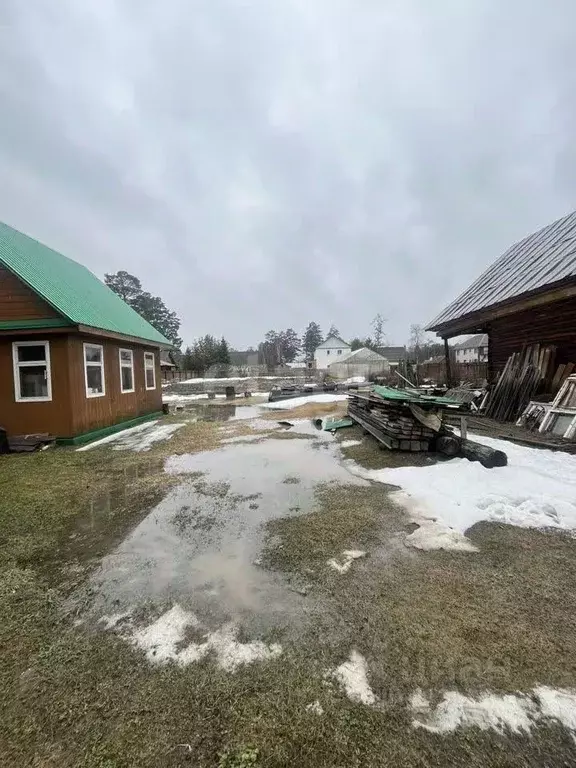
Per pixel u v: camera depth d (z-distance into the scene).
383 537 3.13
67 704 1.62
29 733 1.50
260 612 2.21
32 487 4.76
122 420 9.59
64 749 1.43
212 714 1.55
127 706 1.60
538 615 2.12
